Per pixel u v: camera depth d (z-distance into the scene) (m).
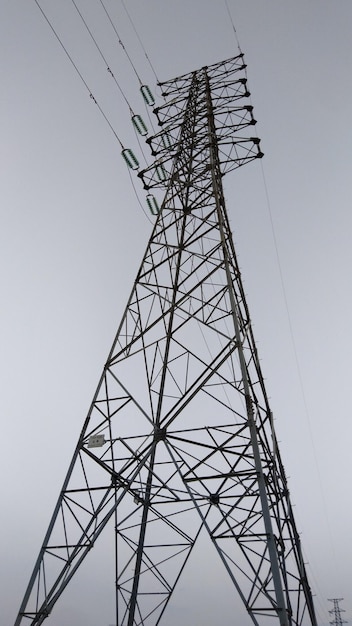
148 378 17.31
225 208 22.50
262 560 11.58
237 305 17.95
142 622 15.80
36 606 12.22
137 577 16.23
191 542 16.36
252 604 10.84
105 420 16.02
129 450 15.27
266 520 11.66
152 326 18.23
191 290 18.38
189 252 20.05
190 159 24.45
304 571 16.94
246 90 27.55
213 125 25.88
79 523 13.70
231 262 19.98
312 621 16.11
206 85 28.44
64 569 12.70
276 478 16.28
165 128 27.62
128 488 14.02
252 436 13.38
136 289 19.44
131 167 24.67
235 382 16.47
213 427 14.60
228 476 13.18
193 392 15.33
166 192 22.81
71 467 14.96
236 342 15.41
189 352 16.83
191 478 13.74
